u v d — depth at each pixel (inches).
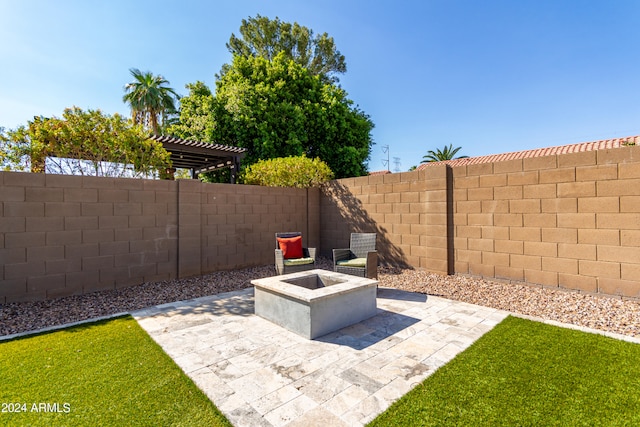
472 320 152.9
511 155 522.9
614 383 95.0
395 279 238.8
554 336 131.0
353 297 150.9
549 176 193.0
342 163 627.5
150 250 228.5
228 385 97.2
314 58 860.0
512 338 129.8
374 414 82.8
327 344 127.8
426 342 128.3
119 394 92.0
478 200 225.0
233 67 620.4
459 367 106.7
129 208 219.1
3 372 104.3
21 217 180.5
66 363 111.0
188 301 189.5
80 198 199.9
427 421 79.4
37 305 177.6
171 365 109.8
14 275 178.2
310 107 586.9
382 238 289.6
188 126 596.7
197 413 83.4
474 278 227.6
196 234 251.9
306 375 103.3
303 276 176.9
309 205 340.8
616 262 169.8
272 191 308.2
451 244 240.2
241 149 428.8
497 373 102.1
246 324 151.3
